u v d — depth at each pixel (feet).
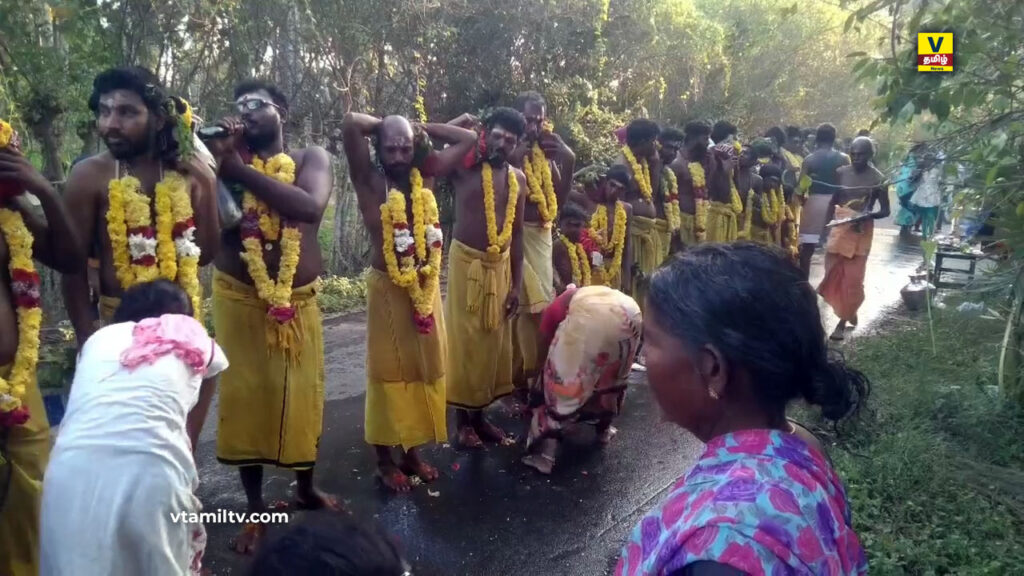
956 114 12.21
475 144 13.80
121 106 8.84
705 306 3.89
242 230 10.69
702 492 3.74
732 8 52.70
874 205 24.39
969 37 9.79
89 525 6.54
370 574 3.78
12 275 8.23
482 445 15.37
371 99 29.25
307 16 24.75
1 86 13.41
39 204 9.09
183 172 9.43
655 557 3.65
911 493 12.39
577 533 12.24
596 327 13.17
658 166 21.31
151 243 9.07
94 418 6.75
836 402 4.05
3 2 14.08
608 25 38.91
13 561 8.56
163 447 6.84
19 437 8.40
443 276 30.27
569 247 17.97
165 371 7.02
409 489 13.39
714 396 4.03
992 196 12.60
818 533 3.58
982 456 13.98
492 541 11.89
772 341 3.80
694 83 50.34
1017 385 15.26
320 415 11.92
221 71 23.68
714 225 24.30
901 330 23.70
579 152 33.88
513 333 17.01
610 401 14.73
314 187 11.12
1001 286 13.96
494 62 32.09
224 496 12.89
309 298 11.46
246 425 11.24
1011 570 10.25
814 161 27.37
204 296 23.89
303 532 3.91
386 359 12.96
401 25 28.25
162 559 6.86
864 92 55.16
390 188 12.61
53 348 10.80
